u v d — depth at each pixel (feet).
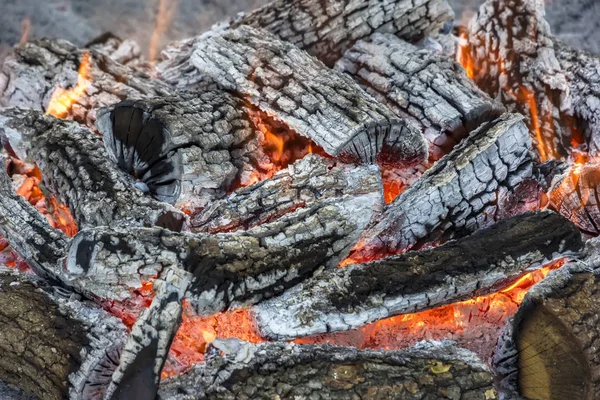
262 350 10.37
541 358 10.61
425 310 10.79
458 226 11.10
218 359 10.36
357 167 11.07
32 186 11.60
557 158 11.74
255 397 10.25
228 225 10.93
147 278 10.48
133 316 10.73
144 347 10.27
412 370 10.34
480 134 11.12
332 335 10.79
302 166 11.04
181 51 12.38
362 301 10.59
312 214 10.71
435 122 11.43
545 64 11.94
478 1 13.80
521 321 10.62
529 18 12.05
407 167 11.41
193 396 10.25
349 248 10.77
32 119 11.36
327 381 10.28
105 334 10.46
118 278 10.46
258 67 11.37
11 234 10.90
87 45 12.67
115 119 11.12
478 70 12.18
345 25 11.93
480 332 10.94
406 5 11.96
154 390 10.24
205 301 10.45
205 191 11.14
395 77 11.63
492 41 12.11
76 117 11.66
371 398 10.25
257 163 11.28
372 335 10.90
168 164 11.07
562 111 11.88
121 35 13.56
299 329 10.50
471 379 10.32
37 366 10.44
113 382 10.25
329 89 11.24
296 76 11.32
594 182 11.19
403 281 10.65
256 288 10.55
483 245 10.78
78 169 11.06
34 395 10.59
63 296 10.73
